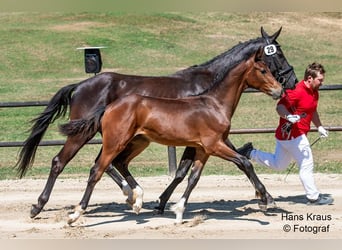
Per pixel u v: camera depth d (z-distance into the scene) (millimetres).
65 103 9898
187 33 32969
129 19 34469
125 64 28109
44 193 9469
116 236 8539
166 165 14375
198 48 30891
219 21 35156
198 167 9109
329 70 27391
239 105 21594
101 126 8930
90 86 9773
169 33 32781
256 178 8820
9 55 28906
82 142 9445
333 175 12312
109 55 29125
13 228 9062
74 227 8977
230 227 8930
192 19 35125
